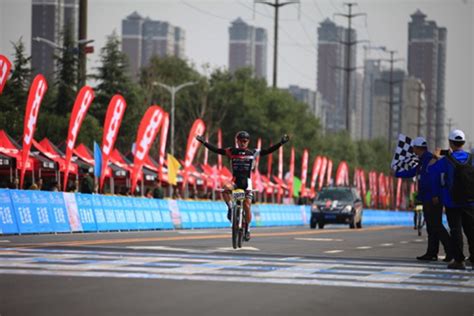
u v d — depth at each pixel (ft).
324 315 63.46
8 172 301.84
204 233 207.10
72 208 196.75
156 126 259.19
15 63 574.56
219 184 396.78
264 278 87.86
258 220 339.57
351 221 336.08
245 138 134.00
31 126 202.90
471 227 113.09
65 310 62.08
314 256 125.39
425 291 81.30
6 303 65.10
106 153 239.71
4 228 168.76
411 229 348.18
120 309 63.26
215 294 73.56
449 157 109.81
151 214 241.14
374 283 86.48
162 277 85.76
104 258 106.01
